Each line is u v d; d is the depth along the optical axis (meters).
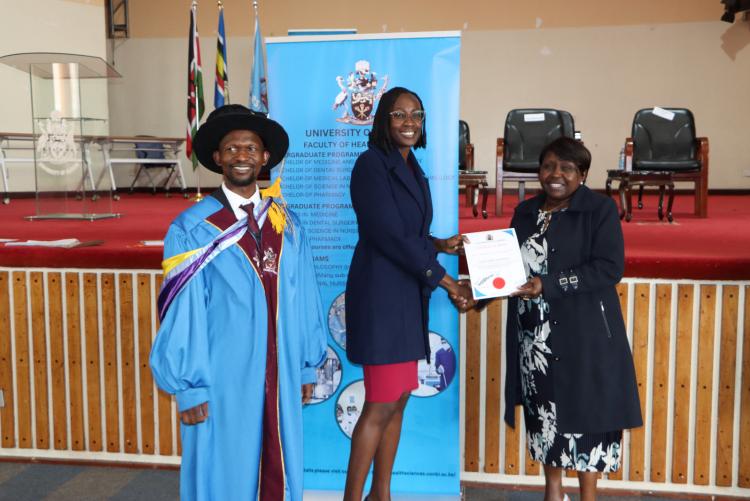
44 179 6.70
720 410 3.00
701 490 3.04
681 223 5.90
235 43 12.21
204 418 1.85
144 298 3.31
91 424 3.38
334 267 2.69
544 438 2.39
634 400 2.31
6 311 3.39
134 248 3.40
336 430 2.82
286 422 1.94
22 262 3.36
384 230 2.13
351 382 2.78
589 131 11.61
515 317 2.42
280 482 1.91
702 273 2.96
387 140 2.19
